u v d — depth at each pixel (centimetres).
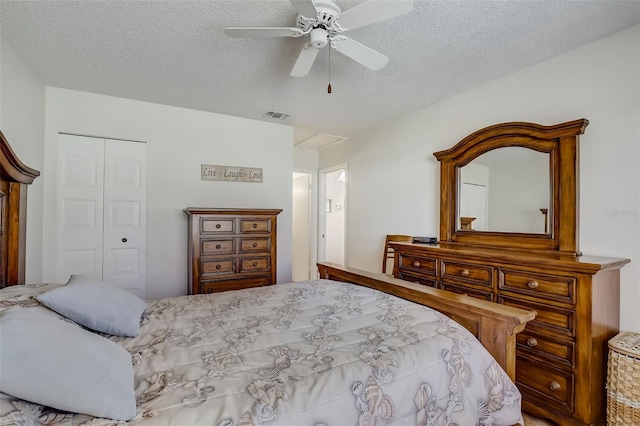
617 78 193
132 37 201
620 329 188
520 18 178
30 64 239
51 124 283
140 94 300
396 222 366
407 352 112
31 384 72
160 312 157
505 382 123
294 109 337
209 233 298
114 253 308
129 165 315
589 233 203
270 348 115
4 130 206
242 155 369
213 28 191
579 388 167
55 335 85
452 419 108
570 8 169
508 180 246
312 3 136
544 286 182
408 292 177
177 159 335
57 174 286
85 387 76
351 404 92
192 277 294
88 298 128
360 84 271
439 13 173
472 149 271
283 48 213
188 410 80
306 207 548
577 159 205
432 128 321
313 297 181
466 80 262
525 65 236
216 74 254
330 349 114
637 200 184
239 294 190
